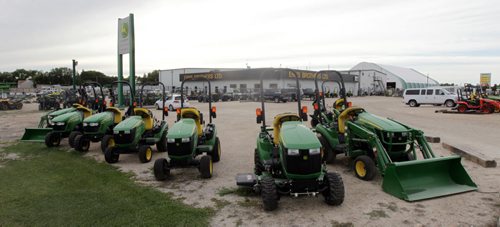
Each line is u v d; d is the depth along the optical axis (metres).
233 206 4.96
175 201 5.19
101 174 6.80
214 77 48.59
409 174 5.39
